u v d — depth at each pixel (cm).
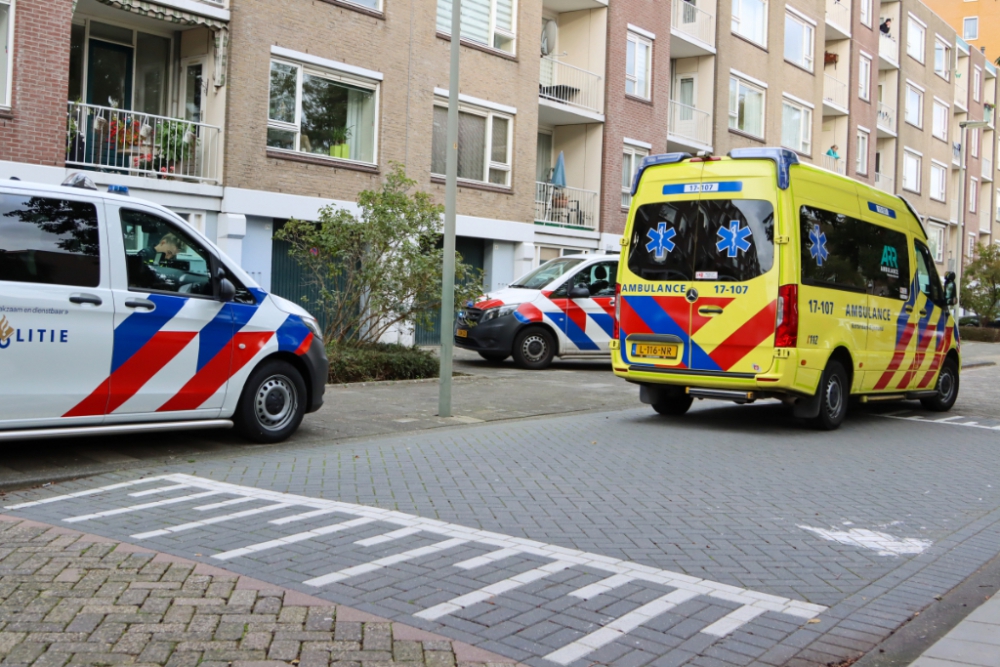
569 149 2630
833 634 428
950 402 1359
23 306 682
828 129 3969
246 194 1708
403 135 2008
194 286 797
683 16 2998
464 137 2172
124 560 494
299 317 885
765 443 959
